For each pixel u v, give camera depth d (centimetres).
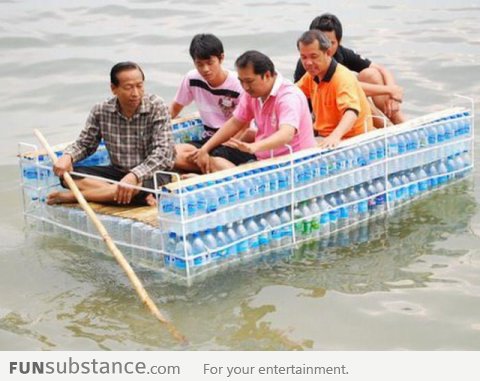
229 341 544
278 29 1326
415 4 1506
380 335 548
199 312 580
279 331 555
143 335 553
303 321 566
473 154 834
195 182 607
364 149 707
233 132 714
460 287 606
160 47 1260
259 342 543
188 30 1343
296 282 618
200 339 547
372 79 822
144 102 680
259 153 699
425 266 639
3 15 1445
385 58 1184
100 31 1347
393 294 598
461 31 1316
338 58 808
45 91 1095
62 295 609
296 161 665
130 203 679
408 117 972
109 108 687
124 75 659
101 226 620
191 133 837
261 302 590
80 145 698
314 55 712
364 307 582
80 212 678
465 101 1022
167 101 1039
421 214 732
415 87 1071
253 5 1501
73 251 677
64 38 1310
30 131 965
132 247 642
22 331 562
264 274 630
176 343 543
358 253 662
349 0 1546
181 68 1162
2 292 615
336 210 695
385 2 1527
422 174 766
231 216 626
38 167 707
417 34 1305
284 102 668
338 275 627
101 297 604
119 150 696
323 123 747
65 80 1130
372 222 720
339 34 772
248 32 1312
